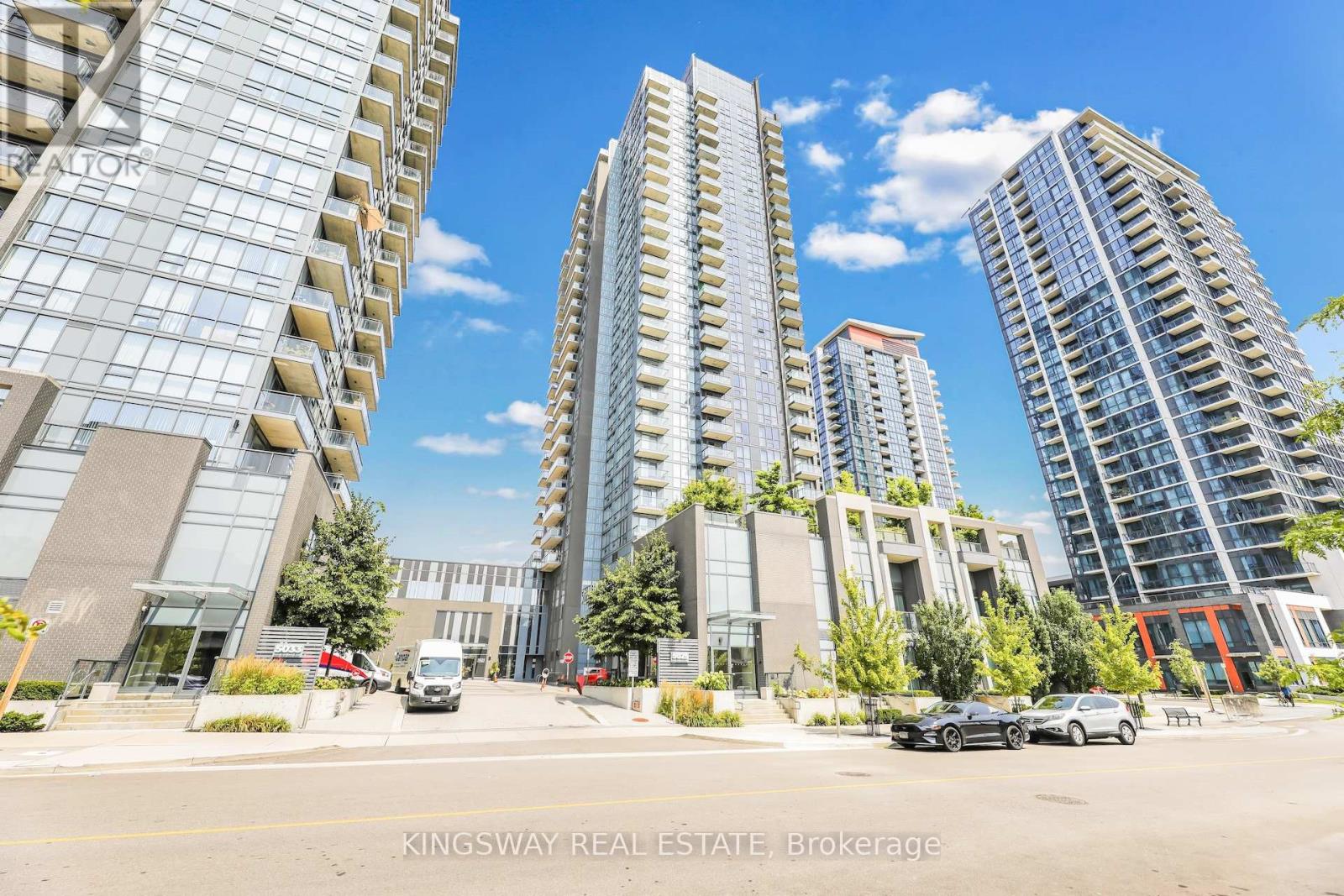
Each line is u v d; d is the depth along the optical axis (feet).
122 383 76.48
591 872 17.48
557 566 204.85
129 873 16.52
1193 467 233.55
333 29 111.96
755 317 213.05
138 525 65.67
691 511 102.12
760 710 75.56
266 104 100.17
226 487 73.05
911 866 18.70
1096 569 255.70
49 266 77.97
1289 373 258.98
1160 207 280.31
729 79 260.83
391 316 131.03
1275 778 37.60
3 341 72.95
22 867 16.74
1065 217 300.81
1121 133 303.07
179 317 82.28
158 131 90.53
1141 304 263.29
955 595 123.54
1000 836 22.49
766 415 197.77
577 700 94.43
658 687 79.56
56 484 65.41
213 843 19.56
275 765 37.52
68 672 58.90
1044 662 91.20
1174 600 216.74
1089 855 20.29
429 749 46.16
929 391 401.29
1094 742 62.44
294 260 92.17
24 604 59.62
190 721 52.16
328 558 79.97
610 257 228.43
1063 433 280.31
